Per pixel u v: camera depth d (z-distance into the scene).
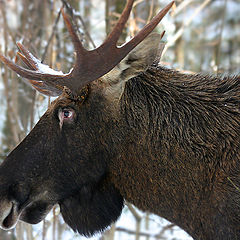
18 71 10.41
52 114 10.57
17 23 19.62
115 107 10.50
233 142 10.16
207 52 23.88
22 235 14.63
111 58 9.80
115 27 9.69
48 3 18.78
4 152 17.86
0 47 17.02
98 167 10.77
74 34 9.70
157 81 10.69
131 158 10.62
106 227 11.38
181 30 17.95
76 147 10.58
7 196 10.54
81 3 19.95
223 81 10.85
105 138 10.58
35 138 10.63
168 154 10.42
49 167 10.65
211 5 26.02
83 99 10.41
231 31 25.97
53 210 14.20
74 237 14.98
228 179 9.97
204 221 10.34
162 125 10.47
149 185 10.64
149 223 18.06
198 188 10.31
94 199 11.06
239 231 9.93
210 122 10.37
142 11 17.36
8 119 18.08
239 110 10.42
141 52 9.93
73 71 10.06
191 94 10.61
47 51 16.34
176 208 10.57
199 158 10.27
